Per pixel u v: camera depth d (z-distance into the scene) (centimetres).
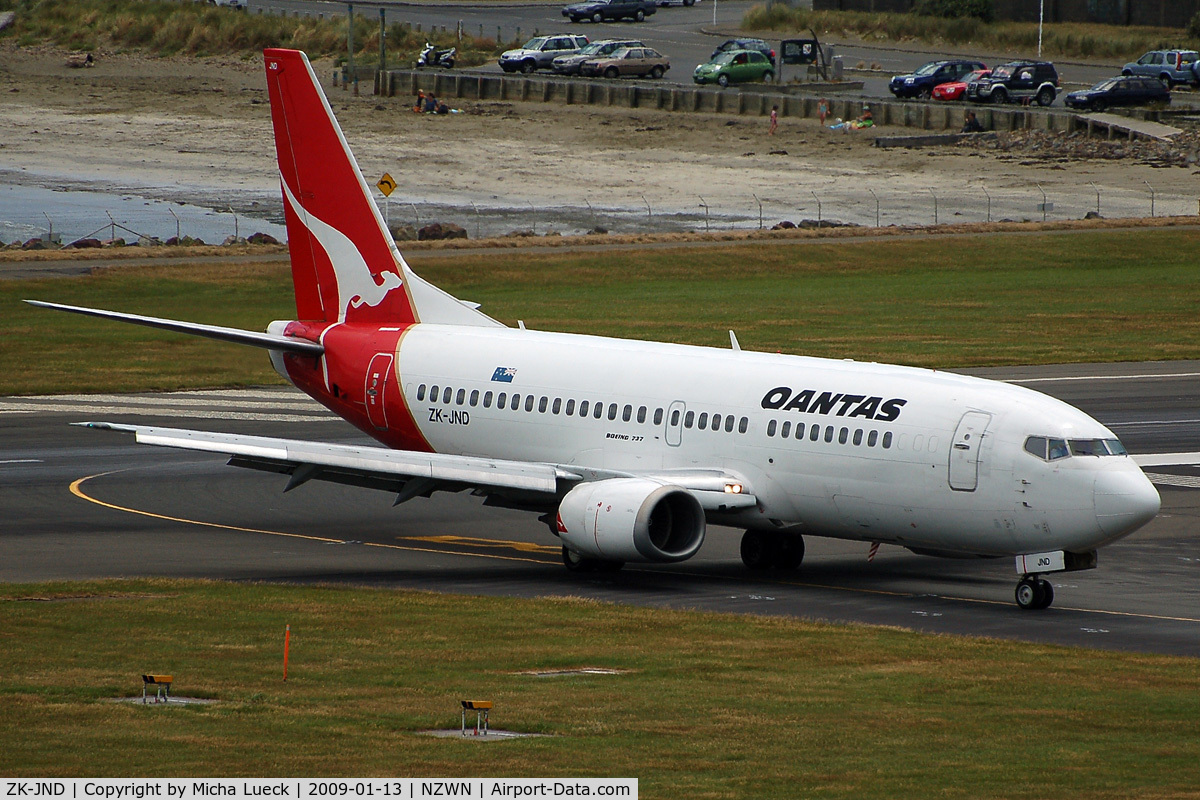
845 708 8269
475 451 14750
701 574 13300
